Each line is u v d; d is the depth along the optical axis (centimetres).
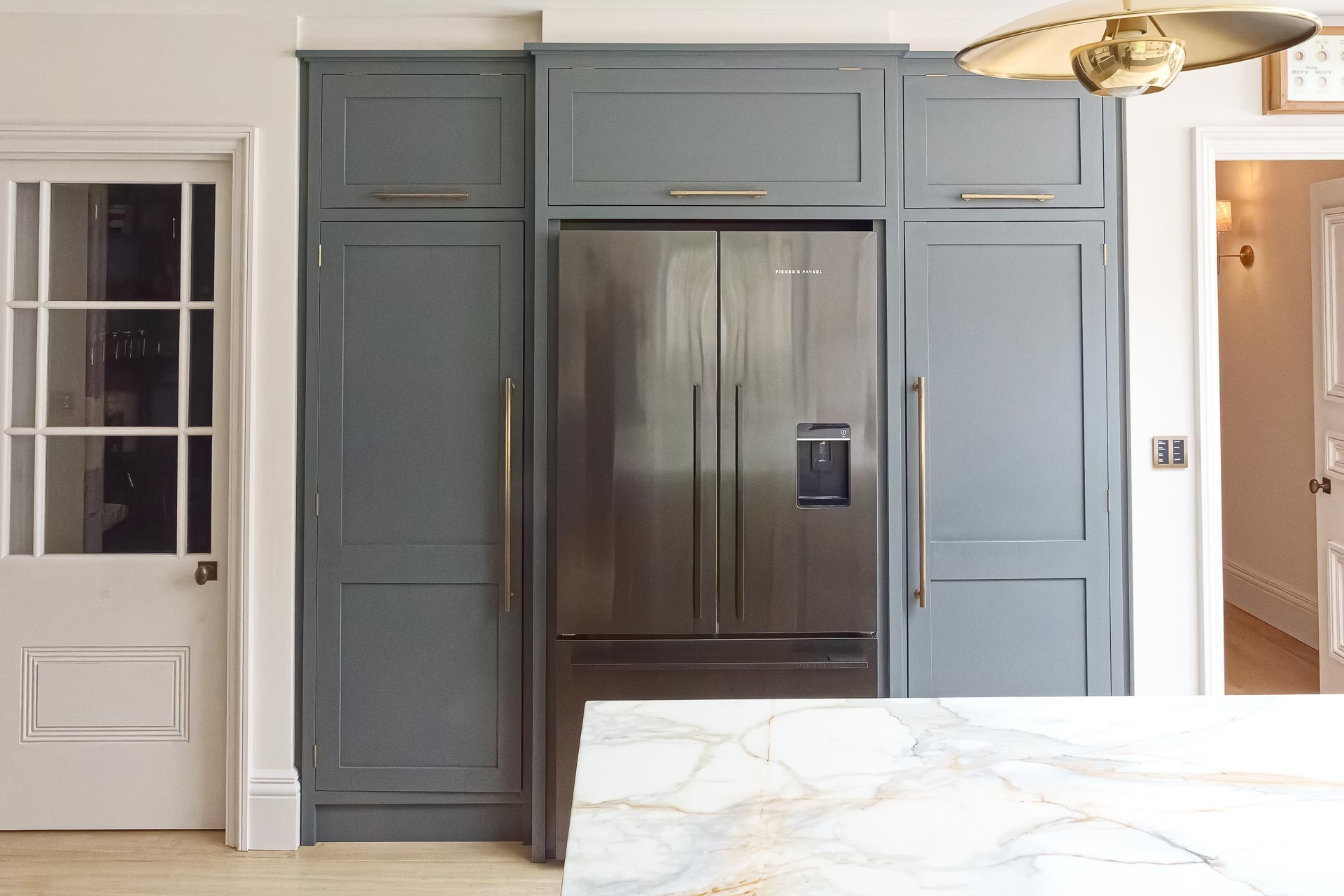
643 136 274
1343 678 332
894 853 95
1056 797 108
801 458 271
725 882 89
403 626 279
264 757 277
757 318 265
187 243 283
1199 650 284
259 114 274
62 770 283
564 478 266
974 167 280
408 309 278
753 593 267
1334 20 281
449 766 280
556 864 271
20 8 271
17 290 283
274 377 276
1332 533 340
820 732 132
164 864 267
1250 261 495
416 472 279
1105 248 281
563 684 268
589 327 265
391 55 275
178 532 284
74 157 277
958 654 281
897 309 278
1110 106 282
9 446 283
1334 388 340
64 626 281
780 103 275
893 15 282
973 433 281
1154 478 284
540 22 281
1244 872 90
